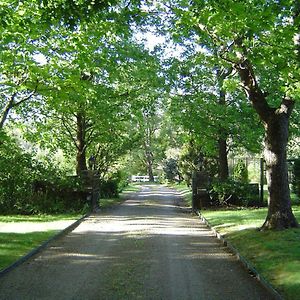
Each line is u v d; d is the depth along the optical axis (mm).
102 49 21391
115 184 36719
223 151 27062
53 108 25094
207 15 11414
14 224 18047
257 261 10477
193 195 25375
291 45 11258
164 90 25281
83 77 24578
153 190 52750
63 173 24781
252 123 24766
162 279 9266
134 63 24094
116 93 26469
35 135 27750
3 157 23094
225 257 11711
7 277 9453
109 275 9609
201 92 25109
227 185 25312
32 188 23547
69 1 9016
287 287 8141
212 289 8500
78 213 23094
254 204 25406
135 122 30516
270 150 14258
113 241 14297
